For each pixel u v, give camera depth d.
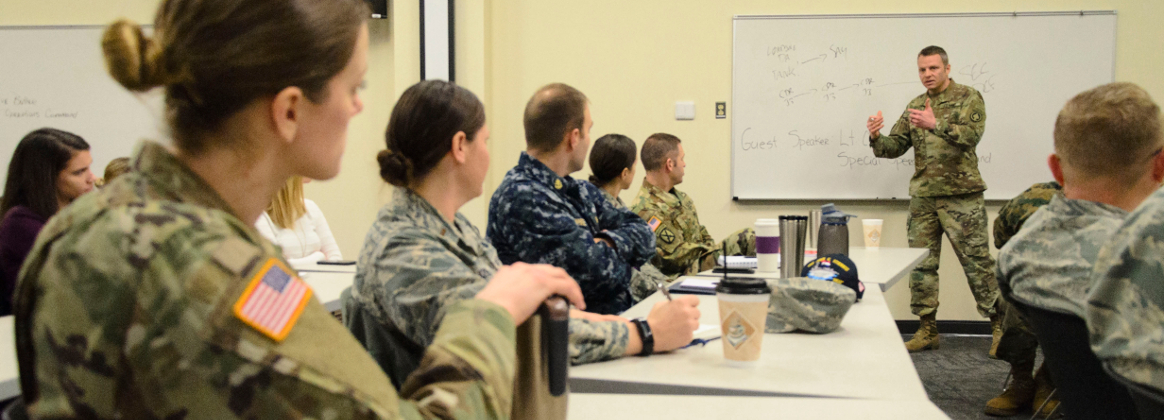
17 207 2.15
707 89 4.27
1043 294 1.34
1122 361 0.95
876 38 4.12
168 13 0.55
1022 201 2.69
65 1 4.35
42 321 0.49
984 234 3.80
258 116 0.57
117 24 0.54
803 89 4.18
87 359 0.47
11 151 4.38
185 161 0.56
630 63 4.30
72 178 2.23
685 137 4.30
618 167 2.84
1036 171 4.07
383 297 1.08
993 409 2.72
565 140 1.97
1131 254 0.97
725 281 1.13
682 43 4.27
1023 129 4.07
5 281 2.09
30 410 0.51
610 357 1.17
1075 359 1.26
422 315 1.04
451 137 1.19
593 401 0.93
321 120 0.60
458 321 0.64
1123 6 3.99
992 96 4.08
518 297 0.68
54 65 4.34
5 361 1.23
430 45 4.15
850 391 0.98
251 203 0.59
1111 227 1.29
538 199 1.87
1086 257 1.29
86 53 4.34
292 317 0.51
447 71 4.16
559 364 0.70
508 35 4.36
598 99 4.34
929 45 4.09
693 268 3.05
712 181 4.29
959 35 4.07
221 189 0.57
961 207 3.81
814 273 1.68
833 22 4.14
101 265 0.48
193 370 0.47
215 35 0.54
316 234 3.16
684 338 1.21
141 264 0.47
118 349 0.47
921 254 2.89
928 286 3.88
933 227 3.88
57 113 4.36
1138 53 3.99
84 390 0.47
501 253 1.96
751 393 0.99
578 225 1.92
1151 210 0.97
